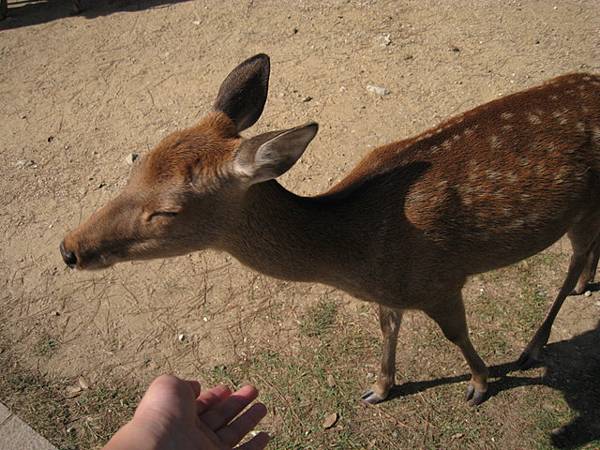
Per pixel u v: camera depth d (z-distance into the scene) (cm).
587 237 90
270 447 94
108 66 169
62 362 108
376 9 174
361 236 77
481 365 92
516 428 92
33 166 143
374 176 79
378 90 147
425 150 80
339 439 94
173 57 169
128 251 74
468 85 146
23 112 158
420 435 93
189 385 56
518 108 82
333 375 101
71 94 162
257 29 174
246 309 112
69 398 103
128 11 191
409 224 76
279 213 74
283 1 183
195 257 121
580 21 161
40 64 174
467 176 78
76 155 145
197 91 156
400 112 142
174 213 70
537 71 147
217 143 71
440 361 102
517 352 101
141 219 71
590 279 107
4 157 146
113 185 136
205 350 107
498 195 78
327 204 77
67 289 119
